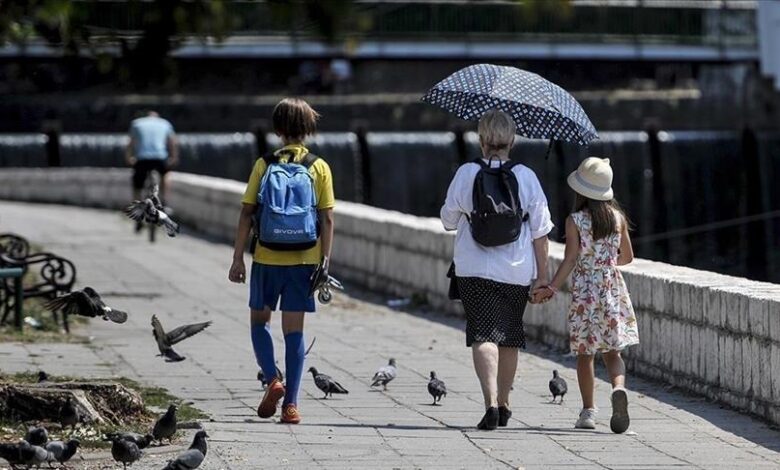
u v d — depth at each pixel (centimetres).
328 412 2709
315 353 3609
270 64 14025
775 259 11538
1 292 4131
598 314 2552
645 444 2394
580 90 14325
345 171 11612
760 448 2369
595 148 12038
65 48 4406
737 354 2764
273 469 2120
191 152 11300
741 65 13125
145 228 7825
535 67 14025
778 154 12219
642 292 3192
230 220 7394
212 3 4338
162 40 4394
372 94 13838
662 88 14550
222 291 5112
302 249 2556
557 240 11650
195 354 3509
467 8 12038
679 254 11825
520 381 3156
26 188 9994
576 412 2750
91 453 2197
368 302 4900
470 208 2503
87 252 6500
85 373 3114
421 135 11825
